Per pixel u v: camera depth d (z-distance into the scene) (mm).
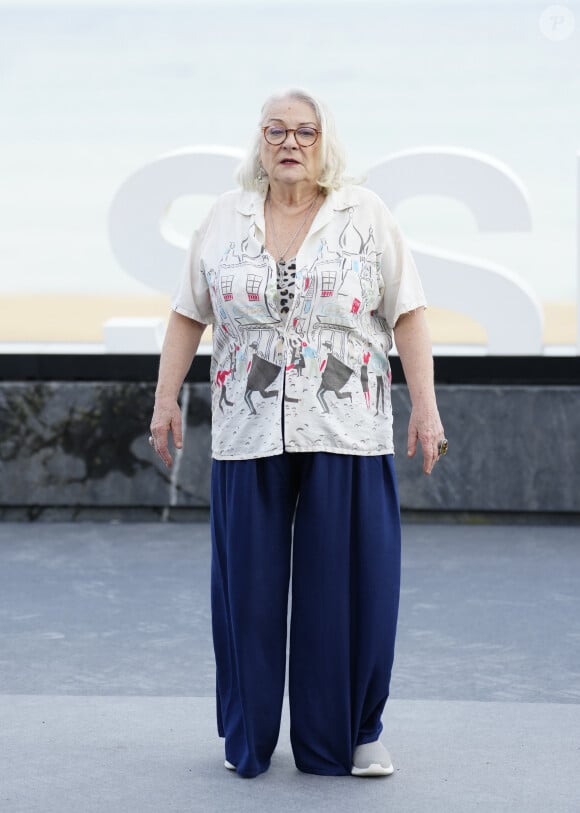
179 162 11453
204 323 5852
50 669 7355
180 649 7754
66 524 11383
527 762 5684
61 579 9500
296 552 5465
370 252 5477
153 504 11320
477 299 11258
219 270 5492
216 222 5629
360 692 5500
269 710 5492
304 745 5539
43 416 11336
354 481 5477
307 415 5387
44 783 5461
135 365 11344
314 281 5355
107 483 11344
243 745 5555
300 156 5395
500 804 5184
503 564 9844
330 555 5414
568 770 5582
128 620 8406
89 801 5250
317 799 5258
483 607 8641
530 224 11141
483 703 6566
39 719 6352
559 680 7062
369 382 5520
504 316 11234
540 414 11031
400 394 11117
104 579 9484
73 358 11383
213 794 5320
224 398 5566
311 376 5395
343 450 5406
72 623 8344
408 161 11227
